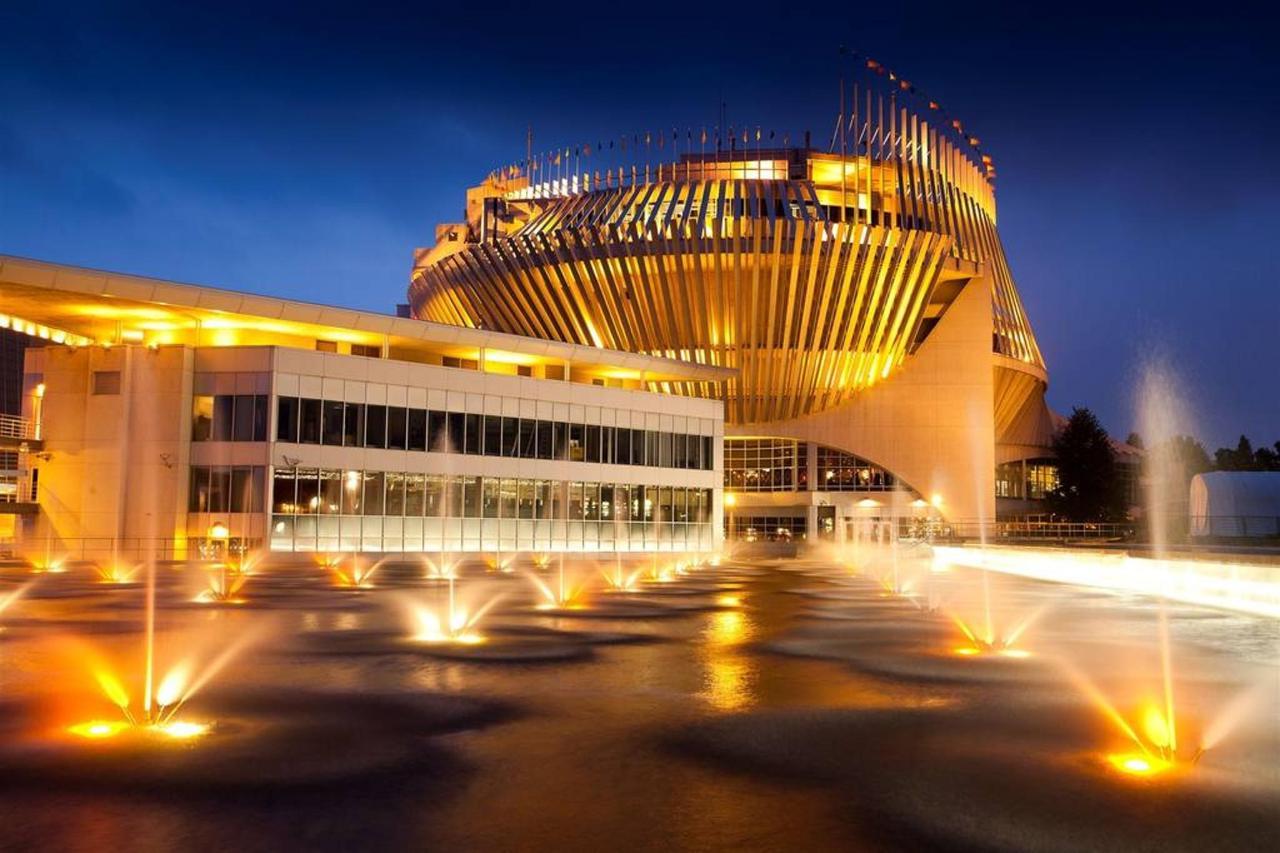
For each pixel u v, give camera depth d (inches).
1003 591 1350.9
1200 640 765.3
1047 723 442.3
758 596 1234.6
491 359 2482.8
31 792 320.5
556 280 3144.7
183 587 1263.5
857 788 334.0
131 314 2005.4
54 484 1962.4
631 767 360.8
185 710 457.4
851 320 3203.7
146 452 1950.1
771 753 383.2
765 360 3208.7
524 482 2338.8
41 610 935.0
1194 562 1195.9
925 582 1574.8
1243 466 5137.8
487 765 362.0
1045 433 4153.5
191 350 1974.7
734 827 292.2
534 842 277.0
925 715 458.9
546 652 670.5
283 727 422.9
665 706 478.3
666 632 804.0
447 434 2204.7
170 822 290.5
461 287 3415.4
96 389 1969.7
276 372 1951.3
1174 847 275.7
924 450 3390.7
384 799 317.1
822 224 3043.8
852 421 3410.4
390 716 448.1
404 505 2126.0
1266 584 989.2
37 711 451.8
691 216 3065.9
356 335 2182.6
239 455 1948.8
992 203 3946.9
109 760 362.6
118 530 1932.8
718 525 2783.0
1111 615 983.6
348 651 665.6
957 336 3415.4
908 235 3117.6
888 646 721.0
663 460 2650.1
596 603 1096.2
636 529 2573.8
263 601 1063.0
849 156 3339.1
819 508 3440.0
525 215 3577.8
